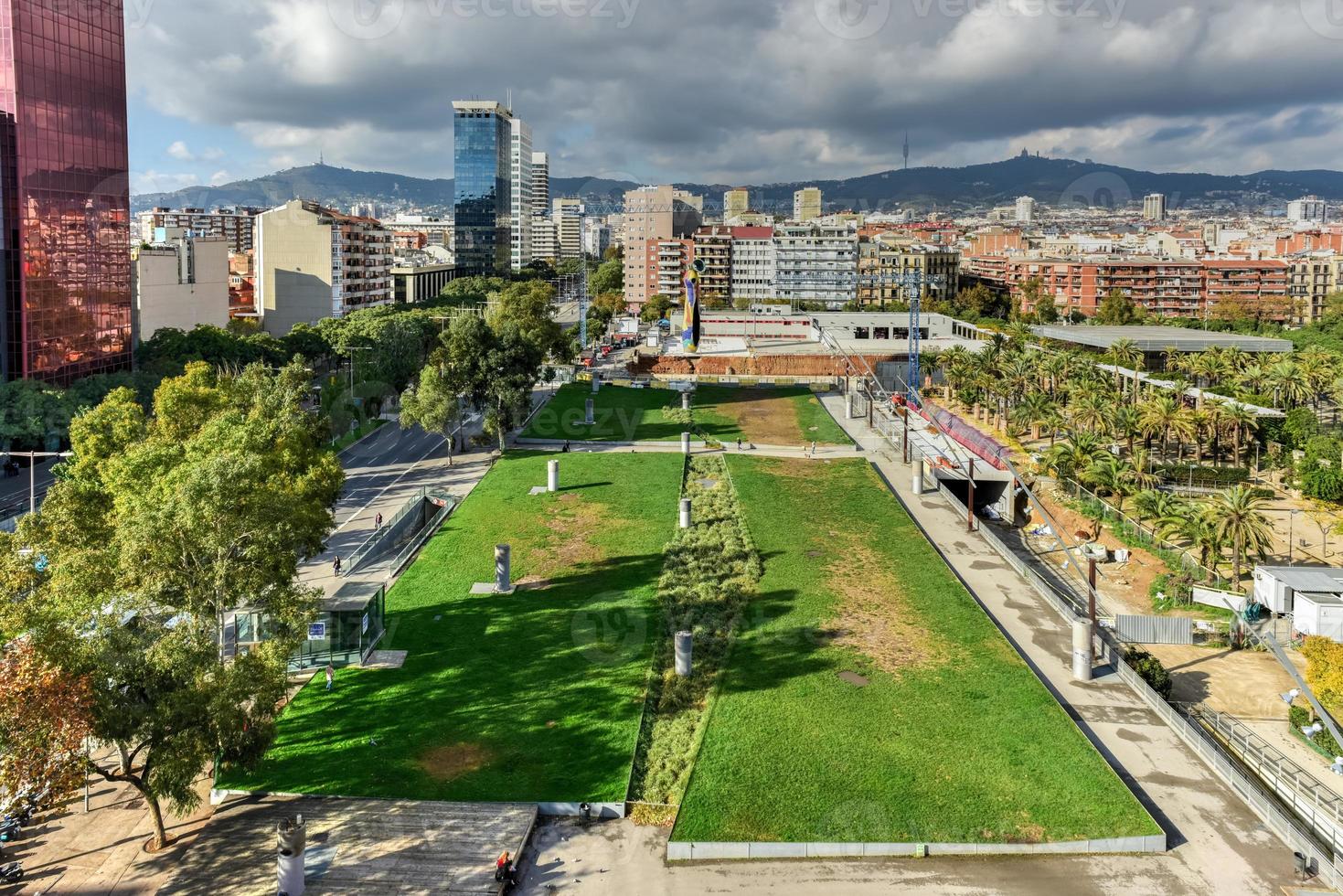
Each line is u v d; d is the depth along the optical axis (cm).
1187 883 5088
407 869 5134
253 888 4947
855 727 6500
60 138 15488
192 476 5797
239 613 7531
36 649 4716
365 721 6619
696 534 10575
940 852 5312
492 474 13425
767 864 5241
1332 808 5838
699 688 7100
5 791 5244
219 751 5191
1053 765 6059
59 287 15475
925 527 11319
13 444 13325
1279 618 9094
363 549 9850
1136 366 19325
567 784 5909
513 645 7769
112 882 5000
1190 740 6538
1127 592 9994
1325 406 18862
